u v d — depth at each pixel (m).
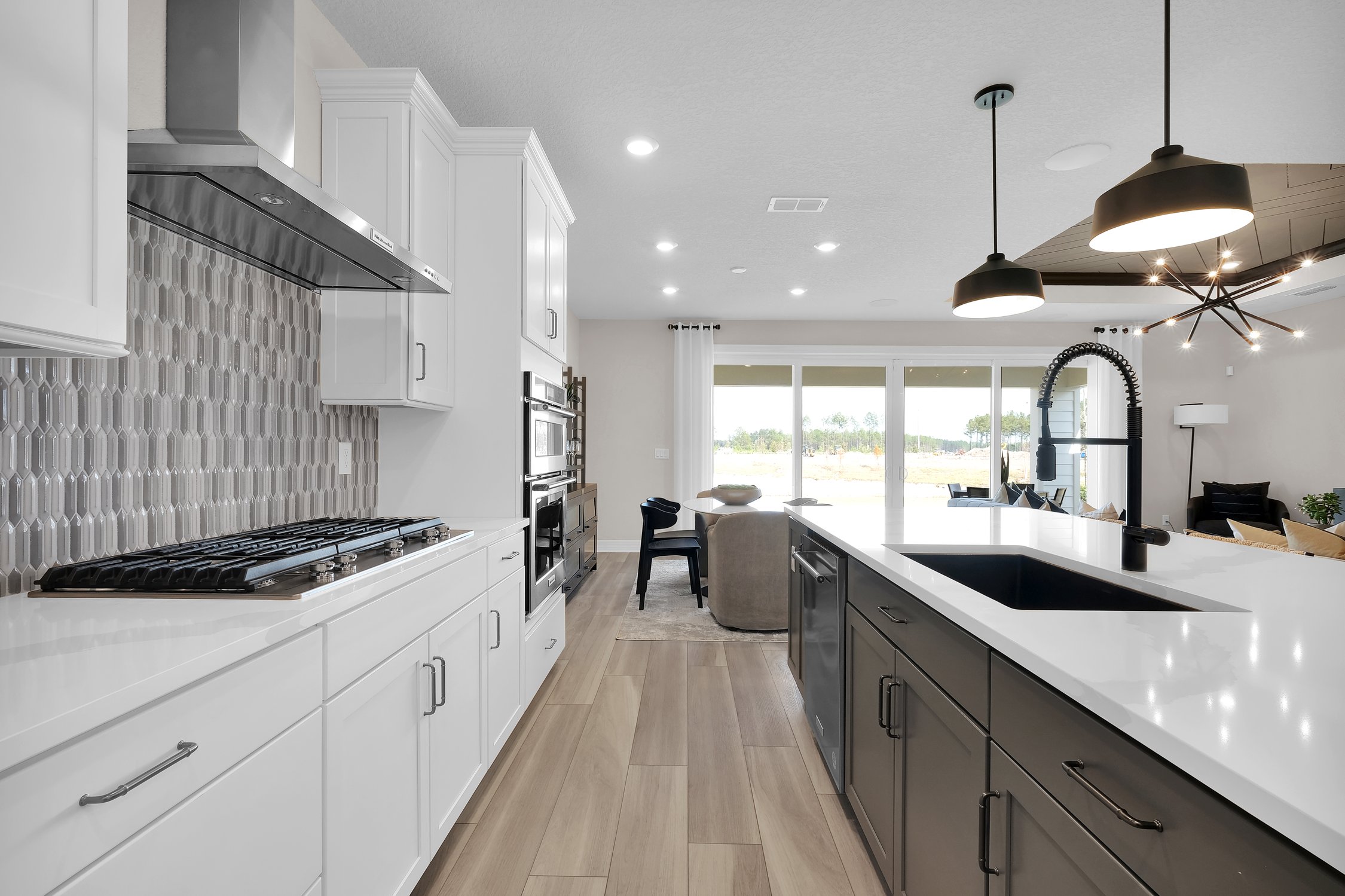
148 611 1.04
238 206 1.33
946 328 7.01
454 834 1.83
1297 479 6.35
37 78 0.80
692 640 3.68
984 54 2.26
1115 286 6.09
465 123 2.73
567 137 2.86
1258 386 6.68
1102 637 0.89
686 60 2.32
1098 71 2.34
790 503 4.87
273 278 1.90
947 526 2.19
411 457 2.50
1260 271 5.68
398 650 1.40
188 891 0.80
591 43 2.23
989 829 0.99
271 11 1.64
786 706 2.76
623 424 6.88
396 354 2.11
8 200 0.76
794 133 2.81
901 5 2.02
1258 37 2.13
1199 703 0.65
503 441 2.48
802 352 6.95
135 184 1.22
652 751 2.35
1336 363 6.01
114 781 0.69
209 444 1.65
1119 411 6.94
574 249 4.44
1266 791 0.47
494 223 2.48
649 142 2.90
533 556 2.52
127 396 1.40
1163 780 0.61
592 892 1.58
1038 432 7.05
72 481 1.27
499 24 2.15
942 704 1.17
